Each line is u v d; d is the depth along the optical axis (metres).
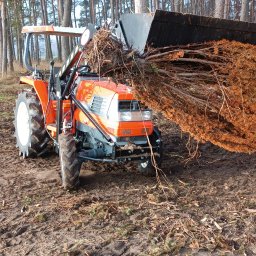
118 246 3.90
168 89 4.50
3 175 6.00
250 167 6.24
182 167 6.26
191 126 4.46
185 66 4.64
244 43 4.80
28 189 5.44
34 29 6.38
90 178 5.79
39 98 6.29
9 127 9.21
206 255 3.73
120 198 5.04
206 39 4.64
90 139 5.71
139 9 8.63
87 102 5.56
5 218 4.59
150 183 5.57
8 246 3.99
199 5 30.44
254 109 4.48
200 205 4.81
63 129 5.62
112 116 5.16
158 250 3.78
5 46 22.56
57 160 6.73
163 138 7.98
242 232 4.14
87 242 3.99
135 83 4.41
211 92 4.54
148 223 4.35
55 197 5.14
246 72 4.45
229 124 4.67
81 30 5.68
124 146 5.20
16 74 23.17
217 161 6.57
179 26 4.44
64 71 5.59
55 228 4.31
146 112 5.27
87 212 4.63
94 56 4.39
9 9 25.38
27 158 6.82
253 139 4.63
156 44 4.49
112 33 4.55
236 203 4.84
